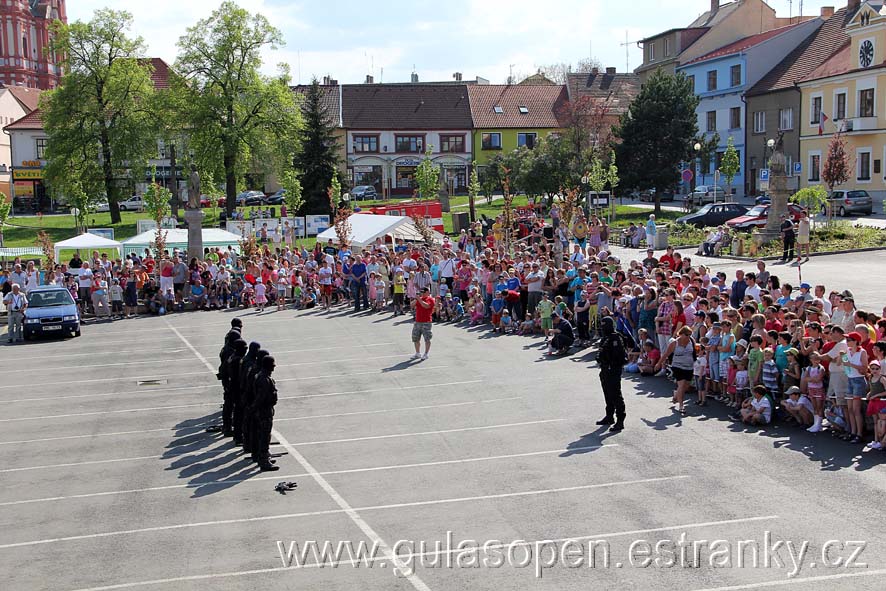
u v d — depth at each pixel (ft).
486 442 51.26
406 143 301.43
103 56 221.46
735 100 233.35
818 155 200.34
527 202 222.48
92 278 112.68
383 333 91.15
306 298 113.70
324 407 61.16
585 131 235.20
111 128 219.82
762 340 53.16
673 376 58.95
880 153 180.34
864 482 42.16
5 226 220.43
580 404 58.70
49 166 221.66
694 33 267.59
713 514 38.99
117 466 49.16
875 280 93.61
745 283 74.28
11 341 96.48
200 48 220.43
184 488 44.91
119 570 34.96
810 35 225.76
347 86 309.63
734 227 141.28
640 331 67.00
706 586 32.40
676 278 72.59
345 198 218.79
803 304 60.80
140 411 62.13
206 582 33.63
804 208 137.59
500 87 313.12
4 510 42.57
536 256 94.58
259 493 43.73
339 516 40.29
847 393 48.70
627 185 200.23
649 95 196.95
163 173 279.90
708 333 57.82
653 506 40.19
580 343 77.30
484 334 87.20
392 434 53.72
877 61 181.37
